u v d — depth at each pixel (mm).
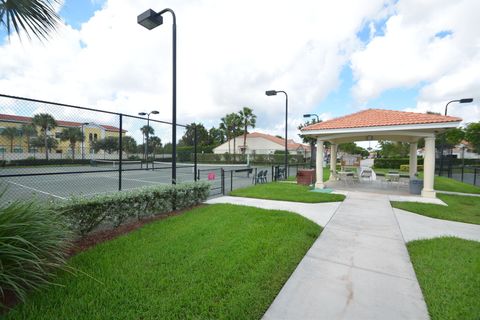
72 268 2699
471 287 2750
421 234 4754
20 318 2020
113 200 4344
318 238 4469
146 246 3672
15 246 2260
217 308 2266
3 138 5293
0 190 3152
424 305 2463
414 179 9875
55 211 3283
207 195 7188
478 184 13859
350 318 2252
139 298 2373
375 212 6453
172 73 6324
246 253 3455
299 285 2822
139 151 14359
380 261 3500
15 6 3021
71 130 7195
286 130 15336
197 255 3373
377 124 9336
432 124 8328
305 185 11766
